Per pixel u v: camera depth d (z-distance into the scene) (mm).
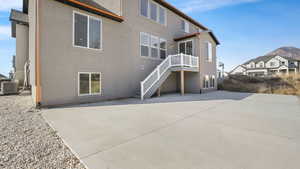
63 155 2762
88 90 8781
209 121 4941
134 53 11352
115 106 7609
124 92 10648
